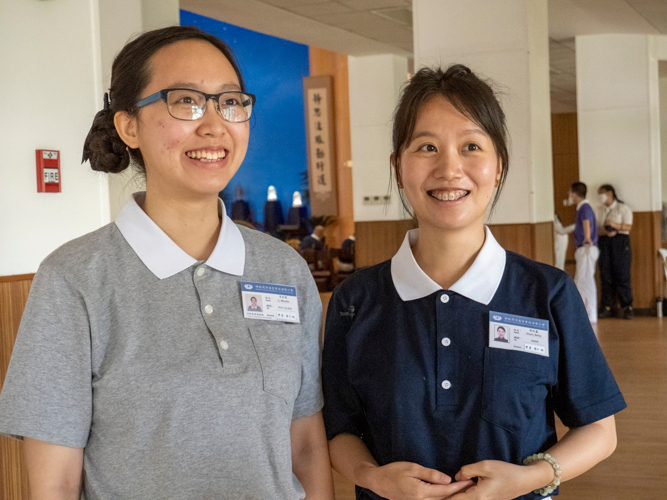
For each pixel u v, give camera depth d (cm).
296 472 147
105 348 124
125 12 384
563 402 148
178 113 127
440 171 143
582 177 1009
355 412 157
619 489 365
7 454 321
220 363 127
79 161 360
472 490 132
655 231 993
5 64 330
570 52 1094
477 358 144
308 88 1365
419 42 608
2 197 329
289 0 779
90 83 361
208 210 137
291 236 1410
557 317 145
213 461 124
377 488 140
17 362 120
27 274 336
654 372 620
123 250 130
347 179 1373
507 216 604
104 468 122
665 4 813
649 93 977
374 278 159
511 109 595
